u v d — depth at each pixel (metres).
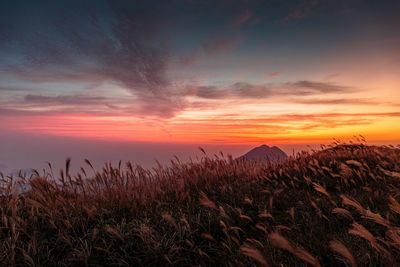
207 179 9.56
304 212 6.76
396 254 4.48
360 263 4.43
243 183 9.42
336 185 8.83
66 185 7.94
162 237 5.84
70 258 5.59
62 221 6.61
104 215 7.10
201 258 5.47
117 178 8.15
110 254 5.69
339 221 6.22
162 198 7.93
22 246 5.81
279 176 10.44
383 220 4.47
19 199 7.89
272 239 4.19
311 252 5.00
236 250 5.34
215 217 6.85
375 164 10.40
